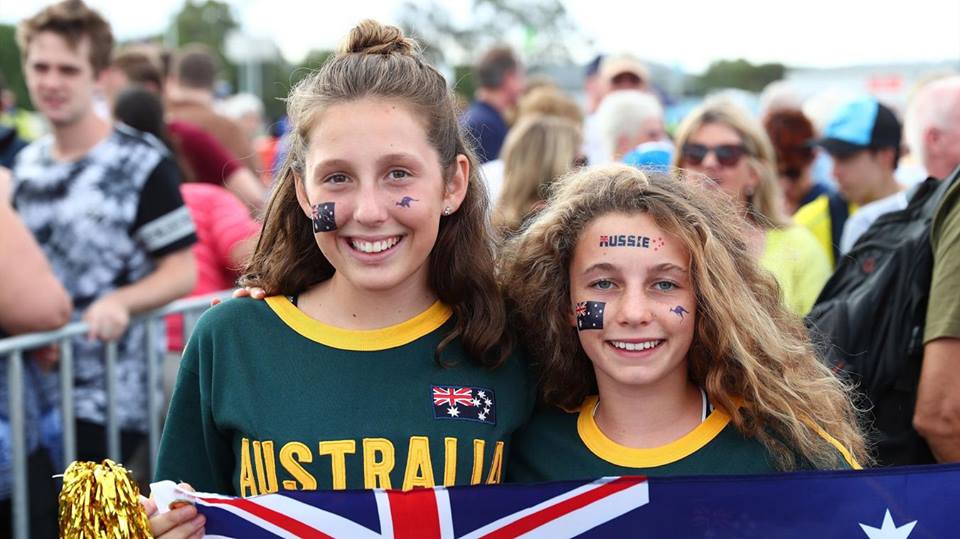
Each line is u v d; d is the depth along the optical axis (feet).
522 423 7.41
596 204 7.41
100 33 12.76
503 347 7.42
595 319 7.21
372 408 6.97
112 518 6.44
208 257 15.69
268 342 7.16
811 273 12.35
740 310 7.30
